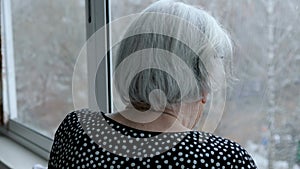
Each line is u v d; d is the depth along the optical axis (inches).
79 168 28.9
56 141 33.1
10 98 83.3
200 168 26.7
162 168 26.8
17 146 75.7
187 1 39.9
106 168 27.9
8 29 81.7
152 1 46.0
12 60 82.5
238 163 27.6
